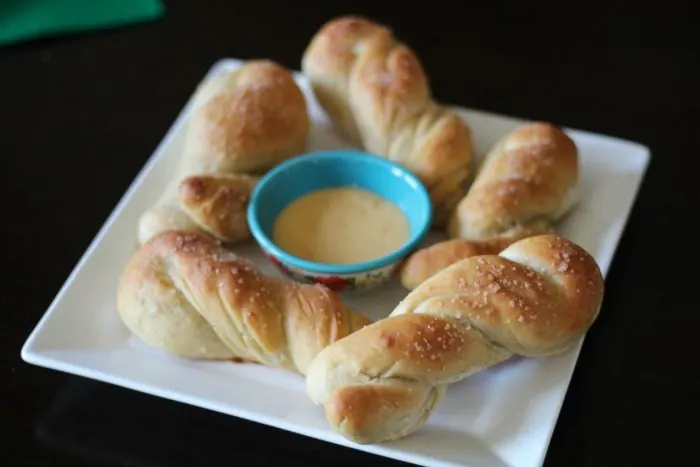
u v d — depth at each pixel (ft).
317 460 2.02
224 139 2.31
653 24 2.82
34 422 2.06
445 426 2.01
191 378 2.07
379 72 2.36
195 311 2.08
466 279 2.03
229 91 2.39
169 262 2.12
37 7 2.77
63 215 2.38
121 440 2.04
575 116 2.60
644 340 2.16
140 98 2.62
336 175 2.32
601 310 2.20
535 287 2.02
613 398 2.08
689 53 2.74
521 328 2.00
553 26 2.82
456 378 1.98
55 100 2.61
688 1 2.88
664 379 2.10
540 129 2.30
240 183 2.28
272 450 2.03
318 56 2.43
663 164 2.48
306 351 2.04
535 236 2.13
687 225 2.35
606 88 2.66
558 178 2.25
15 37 2.71
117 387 2.11
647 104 2.62
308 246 2.23
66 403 2.09
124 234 2.29
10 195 2.41
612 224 2.29
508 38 2.79
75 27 2.75
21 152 2.50
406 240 2.23
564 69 2.71
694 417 2.06
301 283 2.18
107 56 2.72
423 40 2.79
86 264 2.23
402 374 1.95
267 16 2.84
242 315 2.05
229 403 2.02
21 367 2.14
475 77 2.69
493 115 2.50
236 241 2.29
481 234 2.22
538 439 1.97
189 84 2.65
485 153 2.44
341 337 2.04
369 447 1.96
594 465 2.01
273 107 2.35
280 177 2.28
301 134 2.38
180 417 2.07
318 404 2.00
